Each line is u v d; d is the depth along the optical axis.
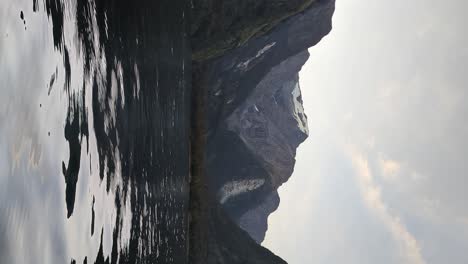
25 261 3.81
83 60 6.84
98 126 7.43
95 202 6.86
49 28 5.27
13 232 3.62
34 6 4.77
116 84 8.91
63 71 5.76
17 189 3.83
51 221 4.71
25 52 4.36
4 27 3.90
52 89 5.24
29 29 4.54
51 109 5.12
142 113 11.53
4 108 3.72
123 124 9.30
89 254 6.25
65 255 5.10
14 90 3.99
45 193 4.60
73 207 5.66
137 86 11.03
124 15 9.98
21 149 4.02
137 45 11.31
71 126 5.94
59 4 5.78
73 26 6.39
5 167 3.62
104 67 8.10
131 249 9.29
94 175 6.89
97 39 7.73
